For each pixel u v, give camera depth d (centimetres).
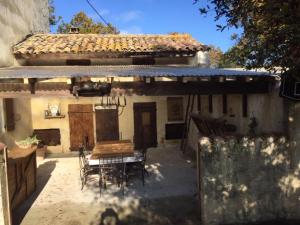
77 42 1329
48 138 1455
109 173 1019
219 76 720
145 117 1514
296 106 690
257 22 457
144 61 1314
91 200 854
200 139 685
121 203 826
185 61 1337
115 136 1491
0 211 628
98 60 1283
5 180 643
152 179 1019
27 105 1342
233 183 690
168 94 751
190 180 998
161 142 1530
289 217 711
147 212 766
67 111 1459
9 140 1045
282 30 420
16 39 1226
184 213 754
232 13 481
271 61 482
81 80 715
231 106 1023
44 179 1059
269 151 695
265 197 702
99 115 1476
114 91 737
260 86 770
